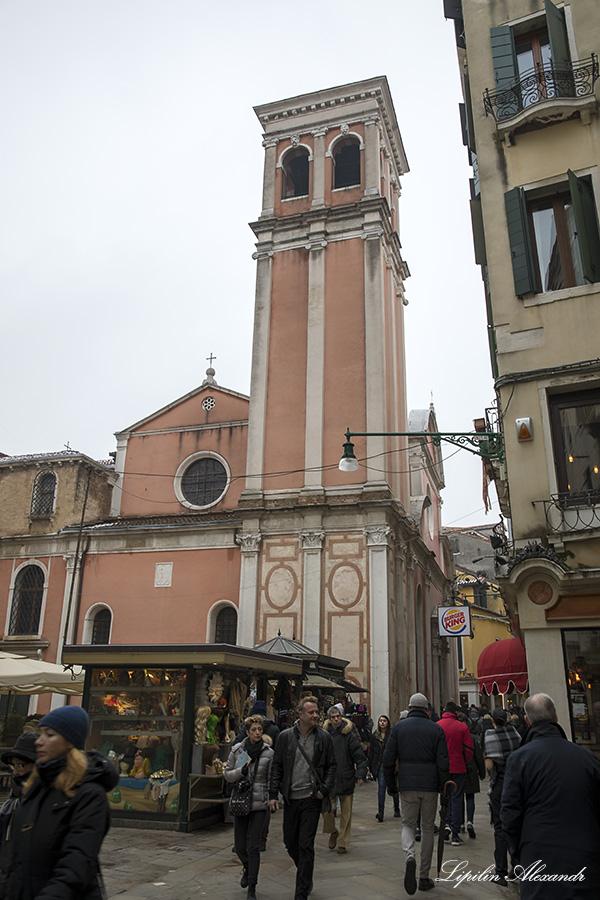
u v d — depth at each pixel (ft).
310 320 91.25
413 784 25.54
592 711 36.94
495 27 51.08
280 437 88.69
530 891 14.58
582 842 14.61
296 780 24.06
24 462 102.01
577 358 42.98
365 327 88.94
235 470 96.53
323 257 93.66
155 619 88.17
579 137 46.55
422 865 25.70
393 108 106.32
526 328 44.47
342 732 33.22
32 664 48.93
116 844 32.71
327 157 99.35
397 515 83.30
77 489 99.30
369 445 84.23
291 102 103.14
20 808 12.21
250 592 82.48
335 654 77.15
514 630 55.06
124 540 92.99
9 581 97.50
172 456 100.32
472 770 35.47
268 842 35.09
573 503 40.81
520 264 45.29
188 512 96.48
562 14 49.39
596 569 37.70
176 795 36.99
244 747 26.25
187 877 27.07
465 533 176.76
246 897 24.58
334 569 80.23
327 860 30.73
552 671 37.93
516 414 43.16
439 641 113.70
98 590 92.32
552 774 15.24
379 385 85.92
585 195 45.37
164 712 38.55
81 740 12.54
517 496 41.81
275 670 43.98
